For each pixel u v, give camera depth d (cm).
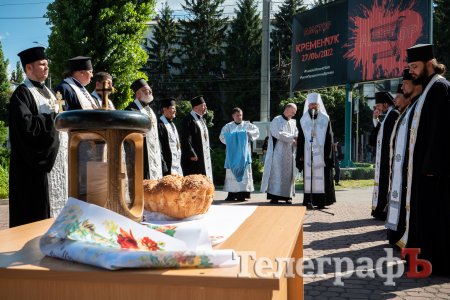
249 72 5028
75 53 1366
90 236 121
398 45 1889
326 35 2203
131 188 148
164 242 128
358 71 2064
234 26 5212
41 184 362
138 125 138
